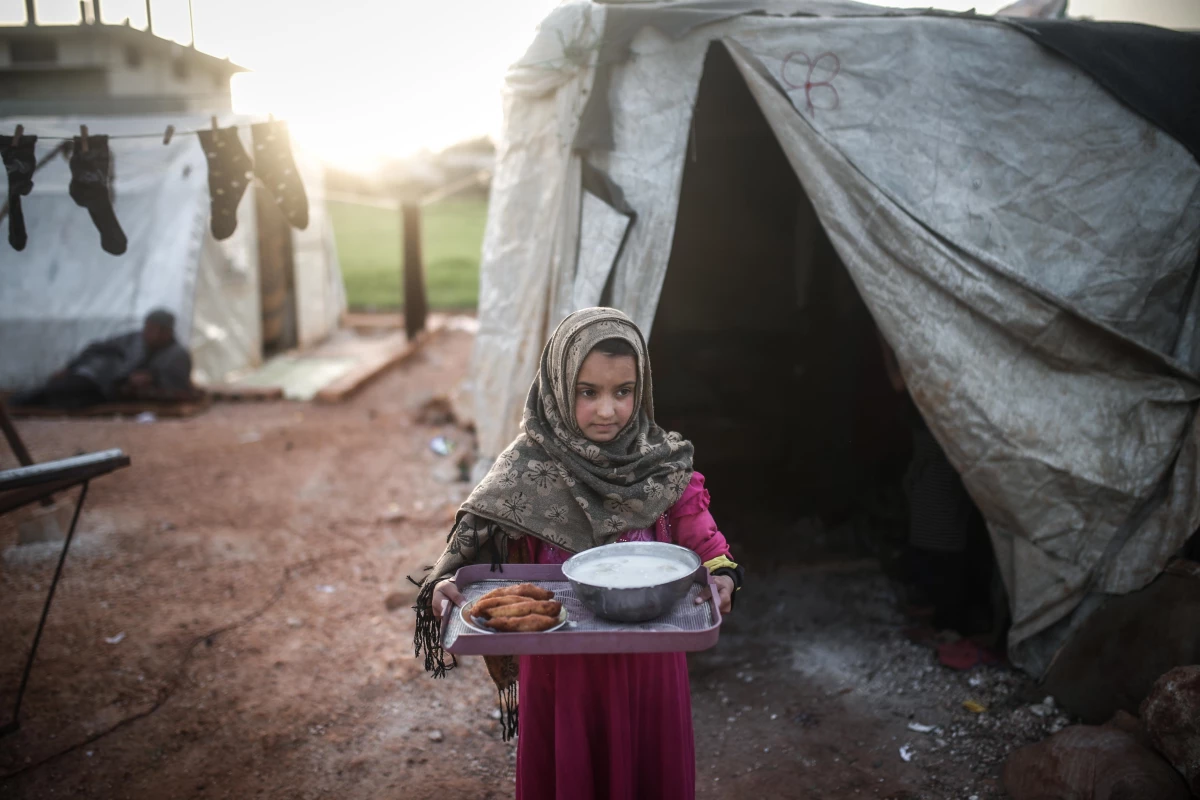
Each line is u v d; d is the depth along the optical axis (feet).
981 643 13.20
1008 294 11.48
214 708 12.25
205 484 22.09
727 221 21.39
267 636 14.34
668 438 7.29
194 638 14.25
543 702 6.97
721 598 6.50
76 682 12.84
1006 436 11.50
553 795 7.05
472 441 25.64
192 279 29.68
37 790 10.48
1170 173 11.71
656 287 12.41
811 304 19.43
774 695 12.39
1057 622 11.77
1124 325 11.73
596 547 6.56
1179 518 10.63
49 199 29.35
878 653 13.32
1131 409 11.27
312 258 40.73
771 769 10.70
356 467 23.59
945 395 11.67
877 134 12.17
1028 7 14.96
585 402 6.70
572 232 13.12
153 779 10.71
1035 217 12.04
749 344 21.91
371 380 33.83
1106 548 11.18
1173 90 11.88
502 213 15.88
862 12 12.82
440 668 7.01
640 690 6.79
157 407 28.66
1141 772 8.95
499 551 6.95
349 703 12.37
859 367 18.81
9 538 18.40
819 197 12.17
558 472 6.94
